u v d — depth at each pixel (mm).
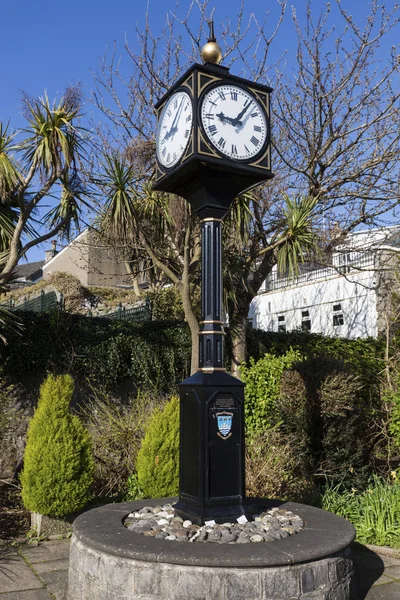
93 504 6363
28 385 7844
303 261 8555
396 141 9039
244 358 9234
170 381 9062
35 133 6938
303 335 11102
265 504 4926
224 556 3445
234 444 4289
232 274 8727
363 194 9188
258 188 8758
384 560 5113
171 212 7457
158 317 13164
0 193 6965
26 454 5703
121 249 9391
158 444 6074
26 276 34125
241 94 4508
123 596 3523
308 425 6930
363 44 8844
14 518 6121
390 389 8328
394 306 10594
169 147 4707
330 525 4227
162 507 4789
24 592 4215
